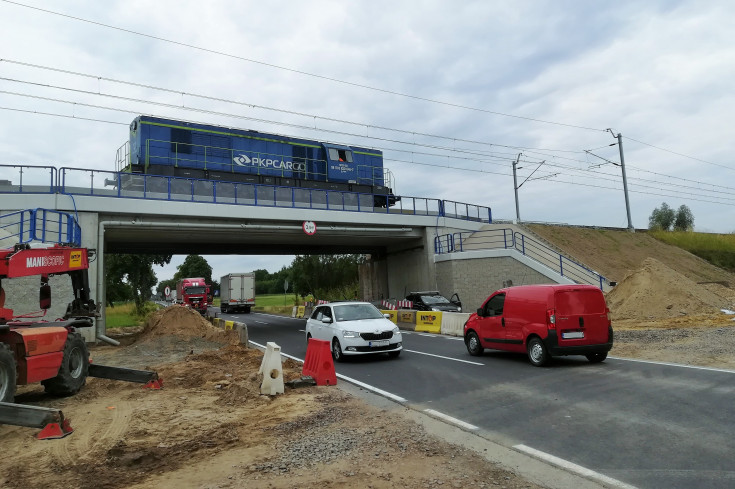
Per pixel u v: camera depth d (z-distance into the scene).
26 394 9.76
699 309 19.69
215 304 87.31
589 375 9.70
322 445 5.88
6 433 7.02
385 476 4.80
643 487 4.38
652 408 6.98
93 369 10.37
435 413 7.33
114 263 43.25
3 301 8.55
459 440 5.97
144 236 25.31
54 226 18.78
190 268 93.25
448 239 30.67
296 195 26.81
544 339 10.86
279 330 25.69
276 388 8.99
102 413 8.02
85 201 19.86
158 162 24.84
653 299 20.53
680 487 4.34
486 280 27.62
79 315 10.39
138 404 8.66
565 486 4.46
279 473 5.01
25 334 8.22
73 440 6.53
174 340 18.84
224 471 5.18
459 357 13.12
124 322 34.84
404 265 33.81
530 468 4.93
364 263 41.12
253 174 27.92
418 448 5.64
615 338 14.80
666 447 5.37
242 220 24.47
